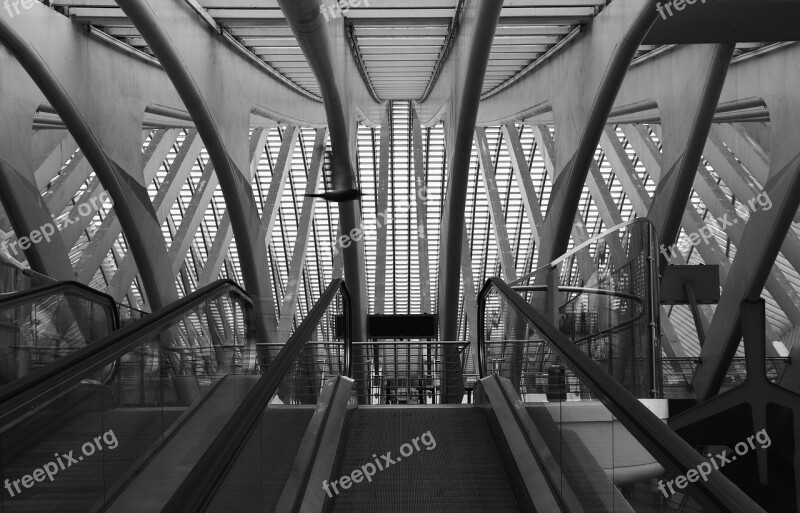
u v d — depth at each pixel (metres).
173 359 5.60
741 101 14.70
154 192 26.88
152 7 10.88
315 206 27.25
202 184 21.70
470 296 24.47
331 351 10.66
